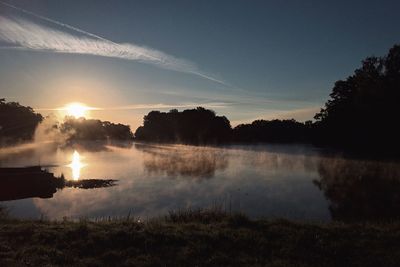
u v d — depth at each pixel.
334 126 90.50
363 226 15.98
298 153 94.19
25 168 53.28
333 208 29.03
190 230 15.13
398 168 54.91
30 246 13.39
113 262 12.10
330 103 92.56
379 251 12.79
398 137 71.12
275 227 15.45
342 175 51.12
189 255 12.58
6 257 12.20
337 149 92.81
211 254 12.70
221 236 14.16
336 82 91.38
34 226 16.06
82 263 11.88
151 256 12.49
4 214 23.36
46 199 37.06
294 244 13.52
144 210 30.34
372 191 37.56
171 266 11.73
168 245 13.52
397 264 11.77
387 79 69.62
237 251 13.03
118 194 40.34
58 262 11.95
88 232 14.91
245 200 34.00
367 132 76.88
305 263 11.93
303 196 35.75
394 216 25.52
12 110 185.75
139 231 14.77
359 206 29.56
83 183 49.50
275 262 11.90
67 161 91.50
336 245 13.27
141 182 50.47
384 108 69.94
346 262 12.04
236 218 16.53
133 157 102.56
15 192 41.19
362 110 75.75
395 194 35.47
